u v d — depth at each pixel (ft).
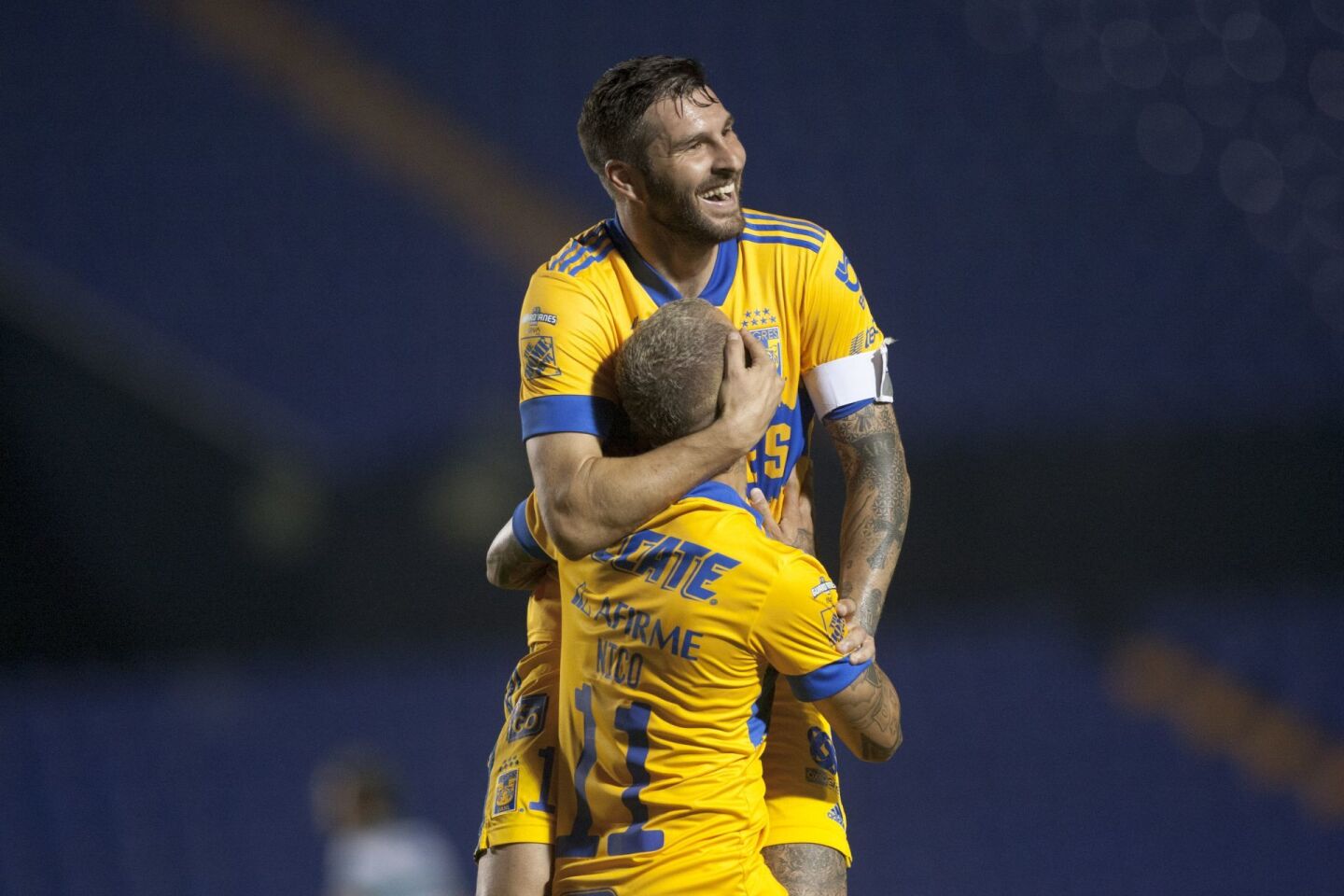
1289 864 110.52
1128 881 109.09
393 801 70.13
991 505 131.44
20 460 128.16
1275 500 133.08
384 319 133.49
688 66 31.19
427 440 126.72
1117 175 154.61
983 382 136.05
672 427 29.63
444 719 115.34
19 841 106.63
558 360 31.32
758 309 33.12
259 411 127.13
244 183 140.56
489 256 138.10
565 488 29.96
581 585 30.58
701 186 30.86
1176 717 117.60
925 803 110.83
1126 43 164.25
